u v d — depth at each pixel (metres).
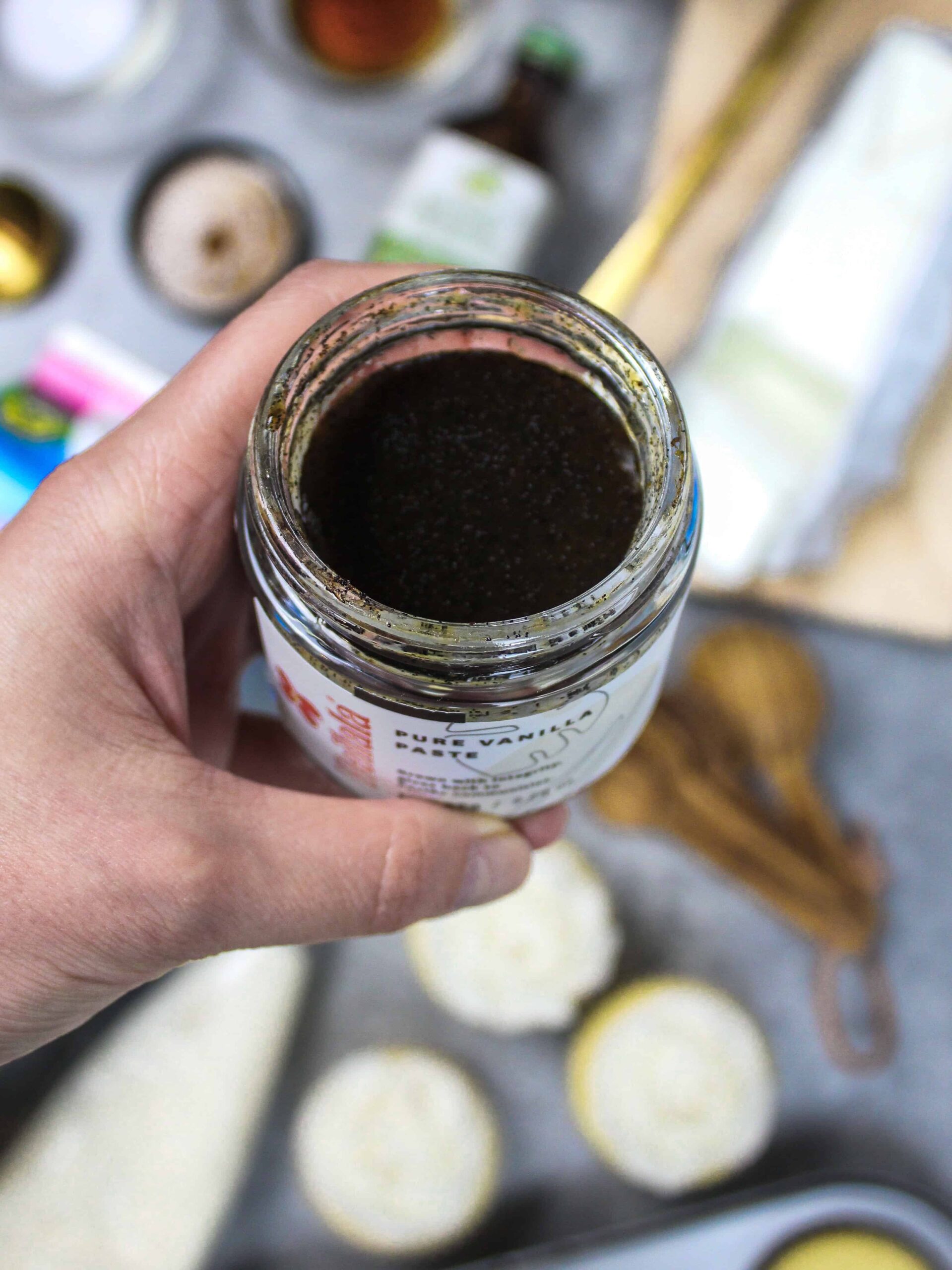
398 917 0.20
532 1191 0.34
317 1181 0.33
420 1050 0.35
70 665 0.20
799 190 0.35
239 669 0.25
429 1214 0.33
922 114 0.35
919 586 0.36
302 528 0.17
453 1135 0.34
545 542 0.17
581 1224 0.34
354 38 0.41
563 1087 0.35
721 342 0.35
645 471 0.17
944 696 0.37
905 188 0.34
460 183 0.36
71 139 0.41
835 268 0.35
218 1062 0.34
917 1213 0.32
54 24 0.41
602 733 0.19
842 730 0.37
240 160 0.40
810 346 0.34
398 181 0.40
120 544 0.20
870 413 0.35
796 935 0.35
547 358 0.18
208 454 0.21
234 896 0.19
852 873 0.35
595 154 0.39
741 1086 0.34
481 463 0.17
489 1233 0.34
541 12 0.40
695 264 0.37
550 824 0.23
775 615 0.37
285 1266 0.33
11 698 0.19
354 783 0.20
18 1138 0.33
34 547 0.20
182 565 0.21
